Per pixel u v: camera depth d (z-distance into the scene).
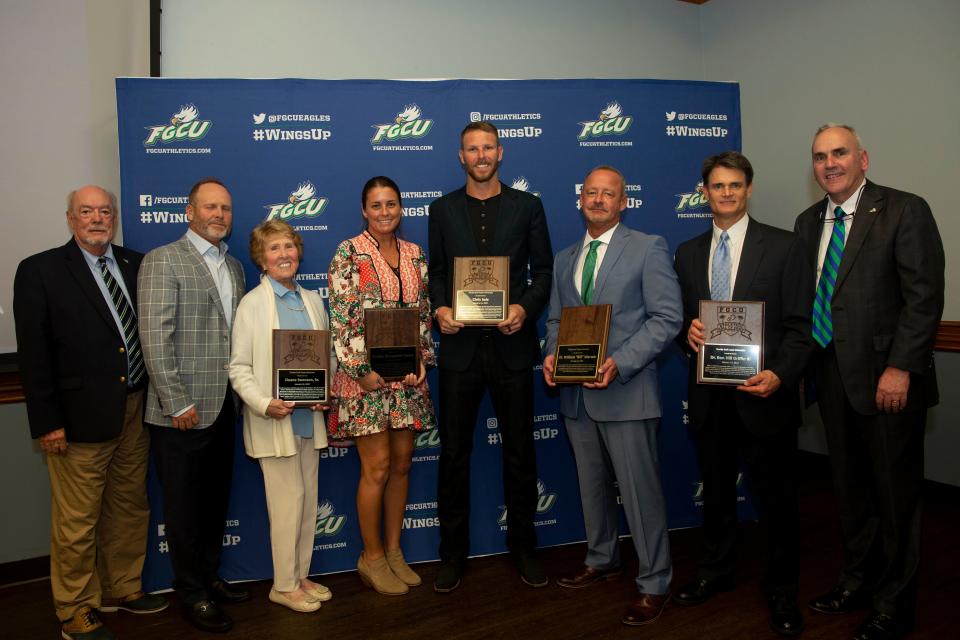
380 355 2.42
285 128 2.89
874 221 2.18
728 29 4.43
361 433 2.41
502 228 2.56
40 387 2.29
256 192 2.87
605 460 2.58
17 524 2.99
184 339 2.40
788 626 2.20
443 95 3.03
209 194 2.47
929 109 3.39
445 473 2.66
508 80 3.08
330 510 2.93
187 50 3.28
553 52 4.09
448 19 3.80
